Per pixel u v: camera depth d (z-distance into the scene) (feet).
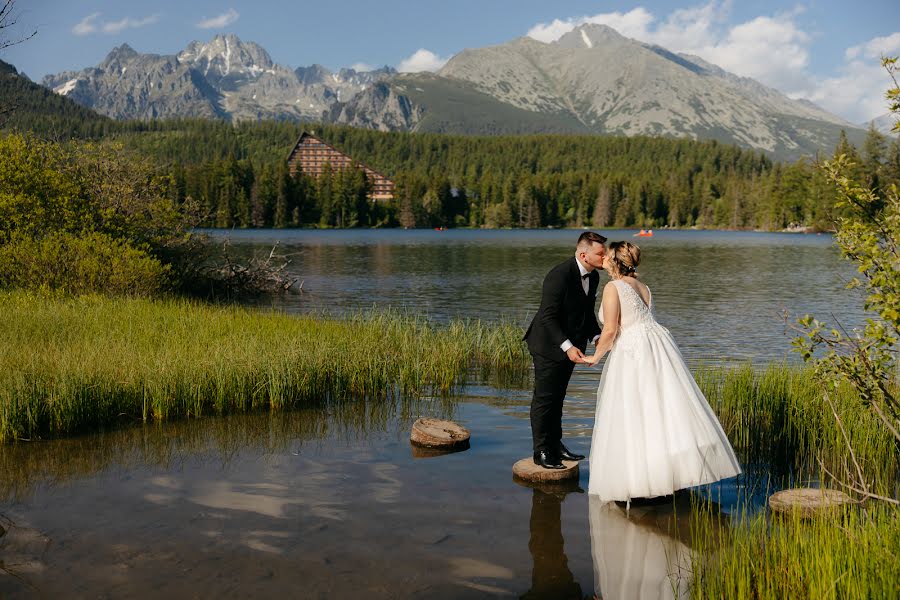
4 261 51.44
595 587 12.21
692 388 16.93
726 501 16.65
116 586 11.86
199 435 22.09
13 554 13.12
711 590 11.60
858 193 15.03
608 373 17.20
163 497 16.37
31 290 49.52
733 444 21.30
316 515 15.35
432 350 35.68
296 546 13.65
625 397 16.63
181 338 33.37
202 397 25.86
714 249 210.59
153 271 55.72
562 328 18.90
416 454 20.34
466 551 13.61
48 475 17.94
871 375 15.37
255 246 208.33
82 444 20.92
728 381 25.34
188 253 73.97
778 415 21.68
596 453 17.01
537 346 18.60
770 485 17.72
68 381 23.30
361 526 14.75
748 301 73.72
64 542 13.70
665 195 538.06
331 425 23.63
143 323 37.52
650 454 16.11
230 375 26.43
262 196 470.39
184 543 13.71
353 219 506.07
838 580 10.54
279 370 27.22
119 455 19.81
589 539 14.34
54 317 37.83
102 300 47.03
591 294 19.02
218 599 11.44
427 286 92.38
